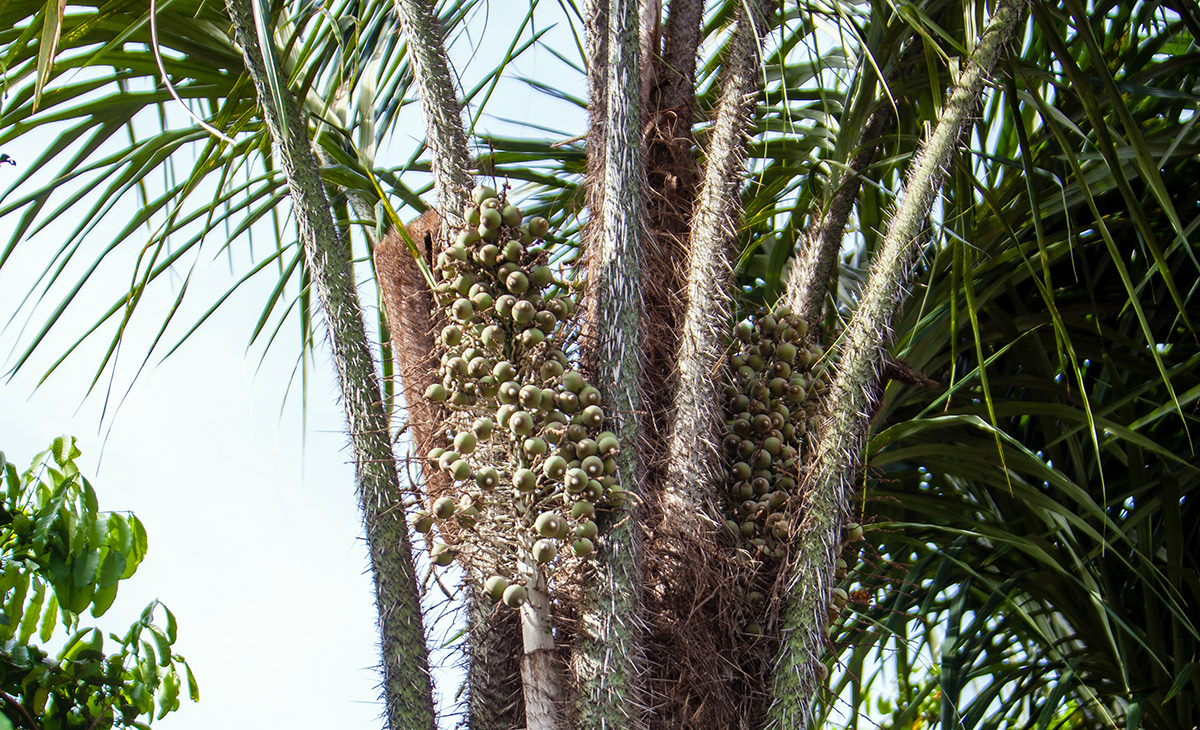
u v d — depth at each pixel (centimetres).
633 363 432
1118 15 569
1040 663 573
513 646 432
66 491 516
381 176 523
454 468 426
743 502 450
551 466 421
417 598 429
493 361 434
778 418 457
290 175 436
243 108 517
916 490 583
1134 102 572
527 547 424
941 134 448
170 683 522
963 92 448
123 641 525
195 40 506
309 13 472
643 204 439
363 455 431
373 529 429
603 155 449
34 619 521
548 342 432
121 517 523
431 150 448
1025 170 464
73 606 512
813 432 461
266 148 521
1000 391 584
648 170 471
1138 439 516
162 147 513
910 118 534
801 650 425
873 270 446
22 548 510
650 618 425
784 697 423
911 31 498
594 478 421
